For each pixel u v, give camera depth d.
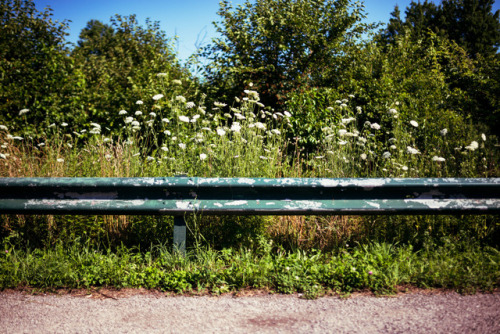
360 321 2.50
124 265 3.45
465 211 3.79
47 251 3.77
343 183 3.72
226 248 3.94
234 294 3.07
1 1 10.72
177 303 2.87
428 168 5.25
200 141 5.12
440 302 2.79
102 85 11.31
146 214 3.73
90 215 3.89
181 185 3.69
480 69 11.66
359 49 11.61
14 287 3.19
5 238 3.86
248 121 5.90
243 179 3.71
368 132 7.30
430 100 8.58
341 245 4.06
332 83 11.36
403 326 2.40
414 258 3.54
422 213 3.79
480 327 2.36
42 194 3.71
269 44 11.01
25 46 10.16
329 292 3.05
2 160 4.99
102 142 5.70
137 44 14.82
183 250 3.68
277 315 2.63
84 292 3.11
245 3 11.20
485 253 3.62
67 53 10.97
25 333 2.37
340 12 11.59
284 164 5.24
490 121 9.80
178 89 9.62
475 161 5.57
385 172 5.08
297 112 8.08
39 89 9.11
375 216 4.18
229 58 10.51
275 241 4.12
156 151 6.05
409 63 10.85
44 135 8.34
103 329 2.43
